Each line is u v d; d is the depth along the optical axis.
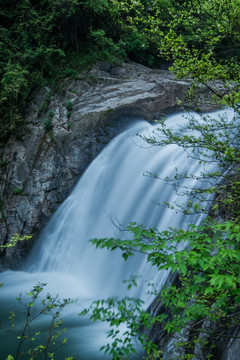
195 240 2.45
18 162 12.06
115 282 7.87
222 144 3.92
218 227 2.42
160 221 7.99
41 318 6.40
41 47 13.37
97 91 12.42
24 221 11.23
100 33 13.41
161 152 9.75
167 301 2.41
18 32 13.64
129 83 12.55
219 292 2.68
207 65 3.96
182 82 12.10
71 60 13.73
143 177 9.47
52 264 10.26
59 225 10.74
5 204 11.82
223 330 3.32
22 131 12.52
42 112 12.60
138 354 4.42
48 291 8.27
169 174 8.84
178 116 11.59
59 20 13.60
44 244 10.79
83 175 11.07
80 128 11.31
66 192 11.09
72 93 12.54
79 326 6.00
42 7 14.29
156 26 4.61
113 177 10.32
